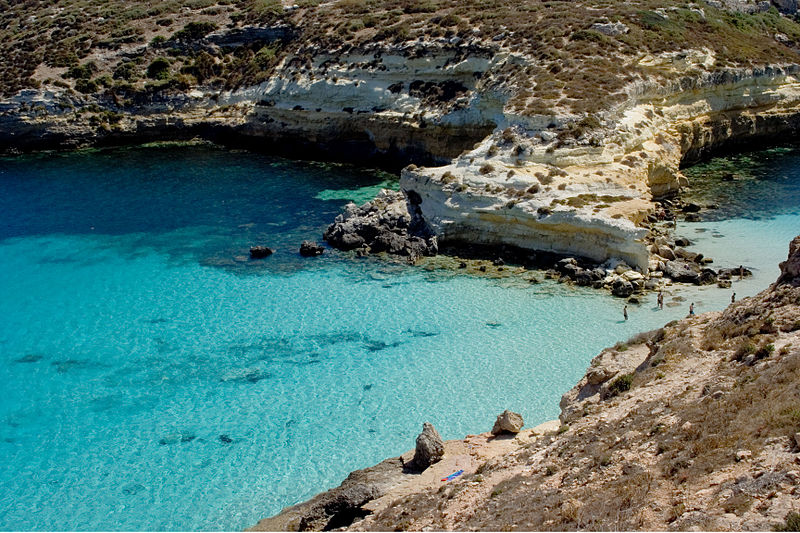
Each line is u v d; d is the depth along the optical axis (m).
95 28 120.38
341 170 90.31
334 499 30.86
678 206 69.75
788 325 29.22
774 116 92.62
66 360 47.69
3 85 106.94
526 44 86.19
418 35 93.50
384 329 49.50
